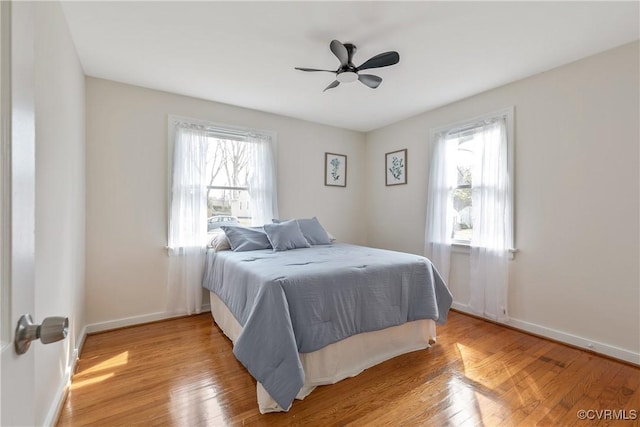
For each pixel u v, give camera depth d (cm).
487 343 253
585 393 182
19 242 53
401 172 411
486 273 301
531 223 273
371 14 191
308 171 414
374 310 214
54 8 165
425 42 222
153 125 305
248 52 237
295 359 165
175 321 302
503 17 193
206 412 164
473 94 319
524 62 251
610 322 227
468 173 332
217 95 322
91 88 275
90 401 173
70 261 201
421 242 384
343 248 322
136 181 295
